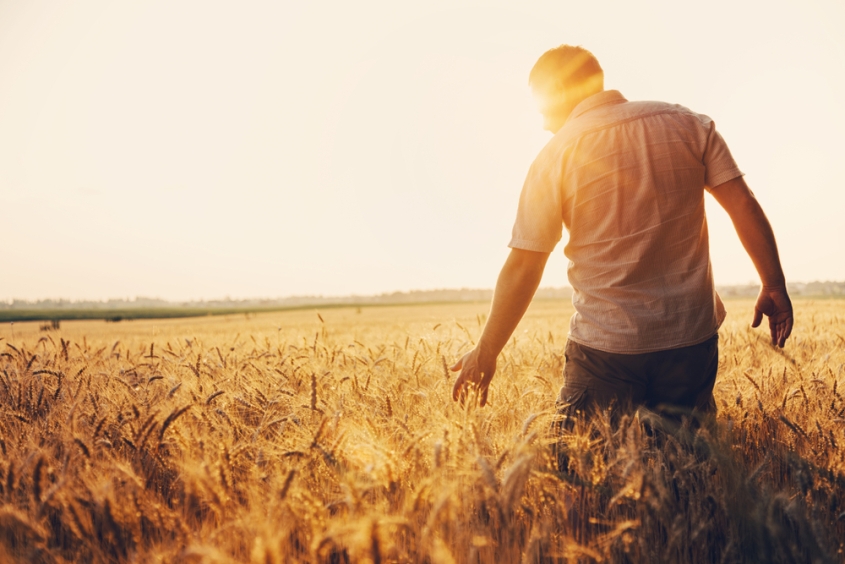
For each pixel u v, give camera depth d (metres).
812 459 2.04
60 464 1.97
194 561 1.37
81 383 3.05
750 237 2.04
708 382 2.14
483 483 1.70
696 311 2.03
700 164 2.03
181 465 1.93
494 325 2.19
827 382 2.85
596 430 2.03
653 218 2.00
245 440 2.27
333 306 123.06
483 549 1.62
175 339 6.49
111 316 79.81
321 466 1.96
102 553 1.58
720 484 1.81
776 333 2.16
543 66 2.25
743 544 1.65
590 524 1.77
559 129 2.32
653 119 2.04
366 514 1.62
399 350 4.15
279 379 3.27
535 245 2.10
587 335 2.15
